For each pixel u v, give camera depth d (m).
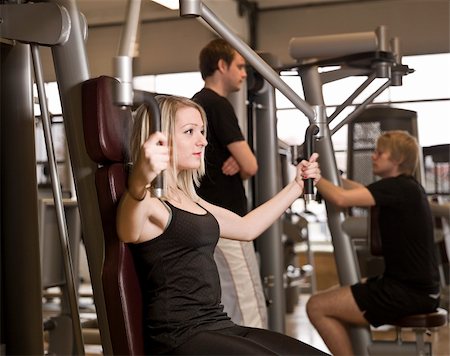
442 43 4.30
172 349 2.08
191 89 5.03
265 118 3.99
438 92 4.16
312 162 2.56
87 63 2.33
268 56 3.90
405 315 3.44
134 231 2.03
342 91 4.07
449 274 4.08
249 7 4.87
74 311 2.35
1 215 2.58
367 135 4.19
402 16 4.48
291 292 5.23
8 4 2.33
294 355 2.14
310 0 4.74
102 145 2.10
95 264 2.30
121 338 2.07
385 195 3.53
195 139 2.29
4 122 2.58
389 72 3.53
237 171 3.42
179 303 2.13
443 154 4.14
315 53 3.57
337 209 3.90
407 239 3.48
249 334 2.21
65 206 4.07
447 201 4.11
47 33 2.29
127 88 1.92
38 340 2.58
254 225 2.49
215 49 3.49
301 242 5.34
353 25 4.69
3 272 2.58
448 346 3.91
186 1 2.11
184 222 2.16
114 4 4.37
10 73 2.57
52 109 4.00
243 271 3.38
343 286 3.91
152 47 5.03
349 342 3.55
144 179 1.93
